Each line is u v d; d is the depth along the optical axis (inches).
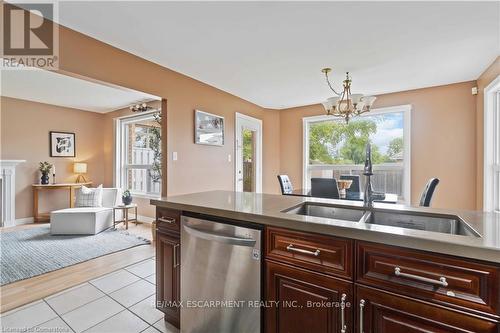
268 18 84.2
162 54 112.7
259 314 51.6
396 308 38.0
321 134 202.5
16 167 185.6
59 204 207.8
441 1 74.3
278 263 49.2
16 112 186.5
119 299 84.3
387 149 173.9
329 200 71.5
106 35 96.0
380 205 63.7
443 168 152.5
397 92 167.0
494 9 77.7
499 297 31.5
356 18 83.7
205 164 153.0
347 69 128.6
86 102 197.0
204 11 80.5
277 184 218.2
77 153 218.1
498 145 124.7
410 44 101.5
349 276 41.9
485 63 119.7
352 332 41.6
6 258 117.8
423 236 36.7
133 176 214.5
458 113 148.3
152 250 131.3
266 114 214.2
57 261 114.9
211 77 141.5
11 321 72.2
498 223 46.3
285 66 125.3
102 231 165.0
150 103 193.0
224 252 55.8
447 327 34.5
